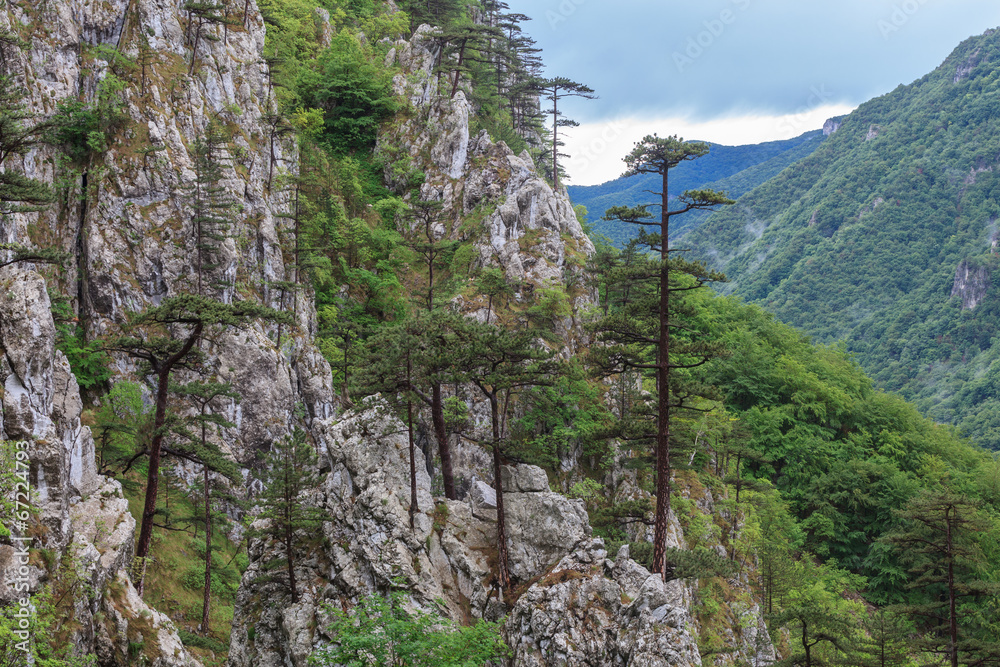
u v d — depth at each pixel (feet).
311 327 242.17
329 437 140.56
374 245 280.51
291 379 222.69
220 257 210.79
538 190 270.67
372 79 320.70
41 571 89.25
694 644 105.50
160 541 167.43
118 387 181.57
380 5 385.70
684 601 143.23
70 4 211.82
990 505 331.57
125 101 209.15
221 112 235.81
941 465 344.49
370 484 131.64
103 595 99.45
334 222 271.90
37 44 201.36
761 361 353.51
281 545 135.85
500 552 124.26
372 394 140.87
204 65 235.40
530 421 214.07
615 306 254.27
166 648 101.86
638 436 143.33
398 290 266.16
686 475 223.30
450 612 118.52
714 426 227.81
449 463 136.77
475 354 128.98
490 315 235.61
